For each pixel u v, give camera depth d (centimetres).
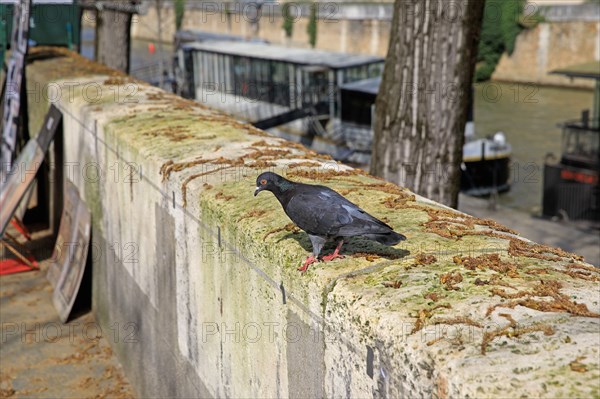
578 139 2038
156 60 4284
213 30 5400
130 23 1994
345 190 500
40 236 1251
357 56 2709
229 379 500
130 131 741
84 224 940
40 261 1162
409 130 694
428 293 320
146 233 675
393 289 328
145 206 668
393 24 698
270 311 417
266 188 365
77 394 768
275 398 425
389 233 314
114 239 809
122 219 764
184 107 868
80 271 935
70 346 878
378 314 309
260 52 2927
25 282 1089
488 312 295
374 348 308
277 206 469
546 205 2008
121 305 804
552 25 4412
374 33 5206
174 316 615
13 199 1093
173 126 747
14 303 1011
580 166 1959
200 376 562
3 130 1407
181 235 573
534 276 333
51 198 1220
